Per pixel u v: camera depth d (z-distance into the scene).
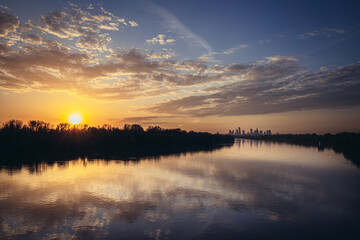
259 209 31.78
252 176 55.41
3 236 23.77
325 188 43.84
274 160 89.62
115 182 47.59
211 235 23.89
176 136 191.38
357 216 29.53
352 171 63.72
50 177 52.41
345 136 164.38
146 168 66.38
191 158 95.38
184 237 23.45
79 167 67.56
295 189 42.88
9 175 54.66
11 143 102.75
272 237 23.58
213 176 55.00
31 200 35.41
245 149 159.50
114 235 23.89
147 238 23.25
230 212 30.50
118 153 113.38
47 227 25.78
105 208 31.84
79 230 25.05
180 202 34.56
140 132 166.00
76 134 126.12
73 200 35.38
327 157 102.38
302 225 26.62
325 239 23.28
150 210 31.06
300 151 140.88
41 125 119.81
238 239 23.08
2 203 33.97
